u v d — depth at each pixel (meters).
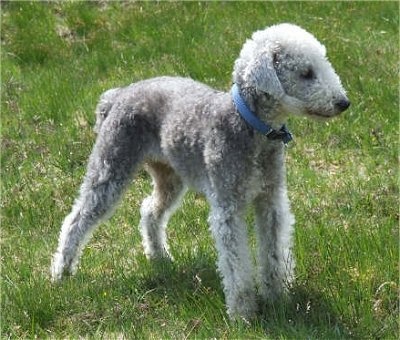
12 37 13.47
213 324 6.56
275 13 13.29
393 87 10.59
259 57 6.12
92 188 7.68
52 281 7.59
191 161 6.96
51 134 10.55
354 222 7.88
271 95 6.25
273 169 6.64
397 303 6.62
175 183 7.94
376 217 8.09
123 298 7.21
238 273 6.59
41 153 10.23
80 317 6.95
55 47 13.13
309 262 7.14
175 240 8.26
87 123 10.66
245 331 6.39
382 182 8.77
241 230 6.62
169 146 7.15
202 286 7.02
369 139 9.72
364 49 11.80
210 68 11.51
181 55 12.11
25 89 11.91
